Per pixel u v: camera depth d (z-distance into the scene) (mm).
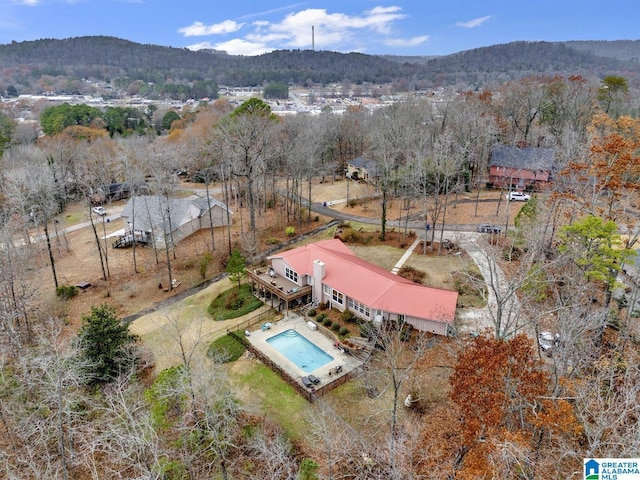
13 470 25594
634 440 19078
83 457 25812
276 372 33938
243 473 25484
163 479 23672
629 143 34312
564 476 21500
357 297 38469
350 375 32969
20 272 41562
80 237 63844
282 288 42781
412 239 55844
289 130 78062
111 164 83312
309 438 27438
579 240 32969
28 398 29391
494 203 66875
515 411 23734
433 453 24953
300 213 64250
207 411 23719
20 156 76438
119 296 46781
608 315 30500
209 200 61500
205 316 42375
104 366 31266
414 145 70188
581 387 21703
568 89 83750
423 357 33562
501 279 42688
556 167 51250
